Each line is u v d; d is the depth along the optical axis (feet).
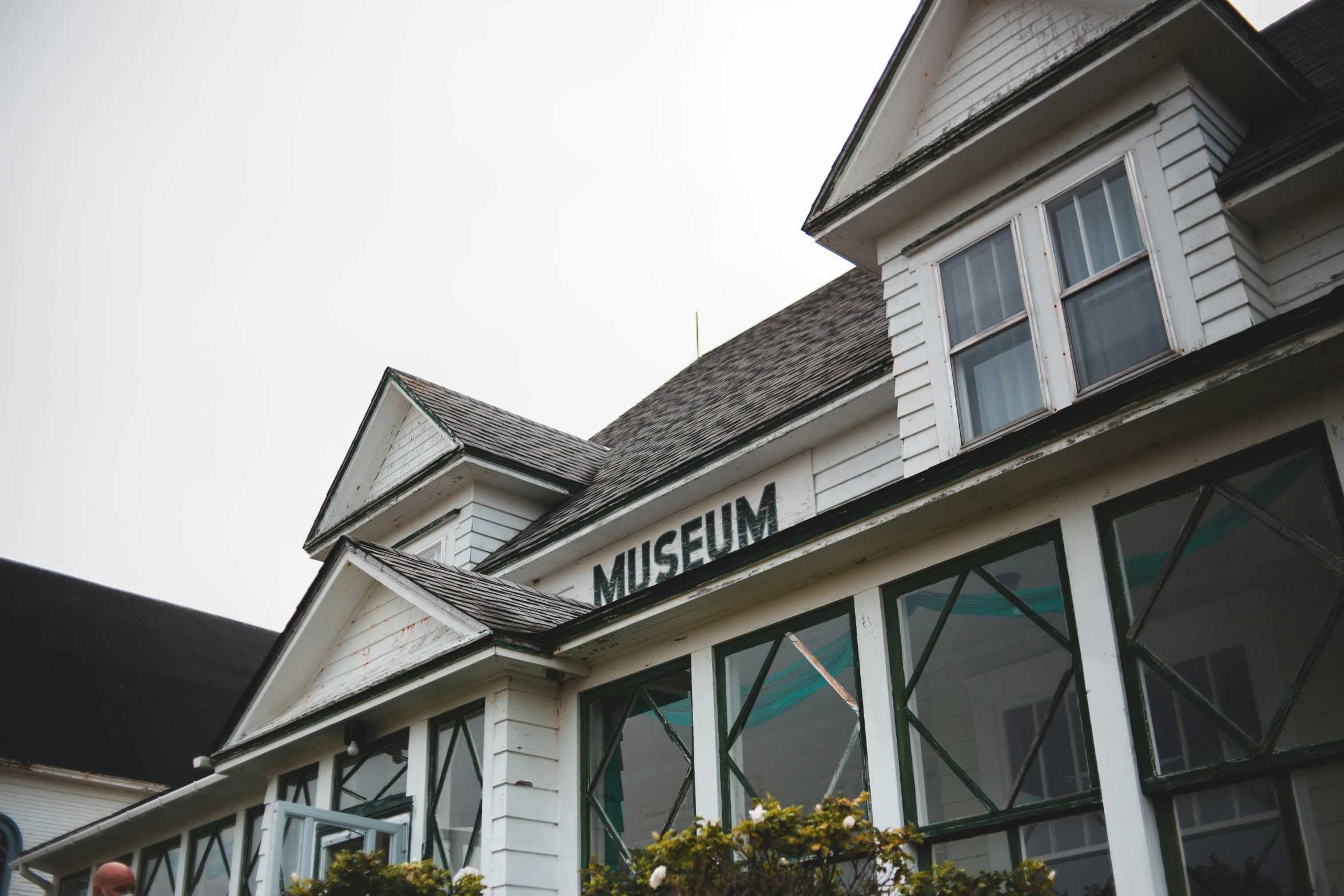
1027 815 22.02
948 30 33.12
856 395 34.27
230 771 39.55
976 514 24.79
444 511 49.78
